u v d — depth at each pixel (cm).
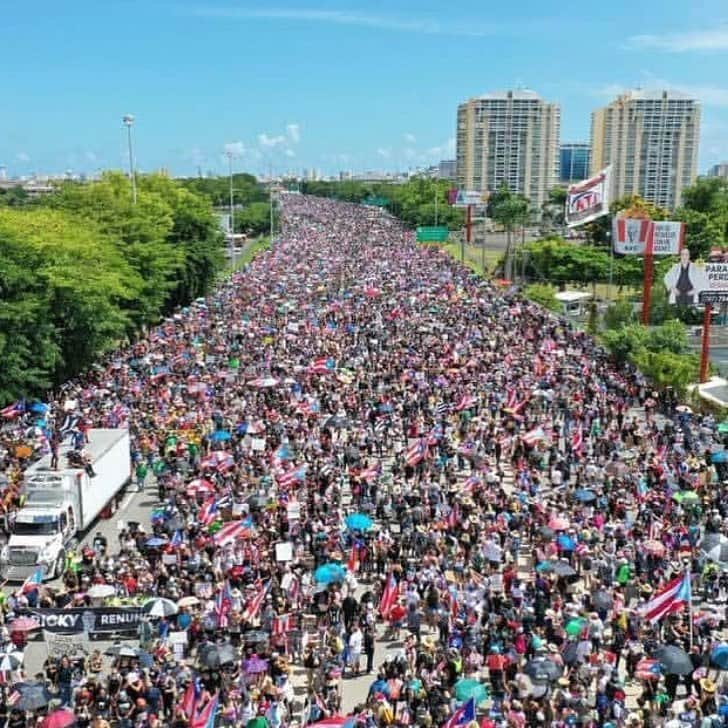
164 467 4678
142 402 5706
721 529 3734
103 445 4316
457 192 19162
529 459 4719
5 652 2742
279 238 19775
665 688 2689
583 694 2503
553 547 3491
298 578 3231
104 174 10519
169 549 3497
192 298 10212
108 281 6525
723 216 15538
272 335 7731
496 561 3425
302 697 2762
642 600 3136
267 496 4097
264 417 5322
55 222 6975
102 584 3178
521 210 16175
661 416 5866
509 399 5522
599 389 6019
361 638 2959
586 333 8369
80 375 6631
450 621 3009
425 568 3281
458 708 2344
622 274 12838
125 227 8469
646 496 4047
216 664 2614
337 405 5594
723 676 2823
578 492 4034
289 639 2962
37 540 3694
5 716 2556
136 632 2872
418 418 5266
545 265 13550
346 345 7400
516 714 2330
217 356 6956
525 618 2941
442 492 4166
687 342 8119
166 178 10988
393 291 10475
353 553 3522
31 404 5803
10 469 4519
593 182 11300
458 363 6625
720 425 5194
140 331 8369
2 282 5697
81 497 3944
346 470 4700
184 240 10275
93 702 2520
